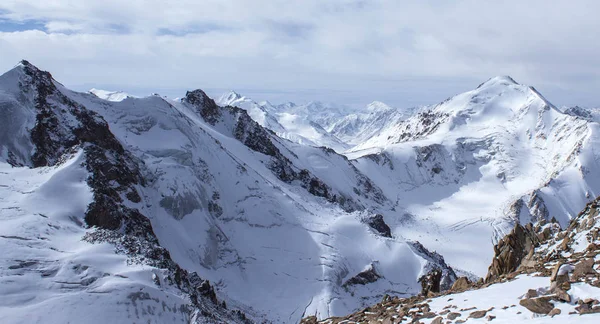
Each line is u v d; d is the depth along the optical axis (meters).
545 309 17.94
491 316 18.67
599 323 15.57
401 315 22.92
